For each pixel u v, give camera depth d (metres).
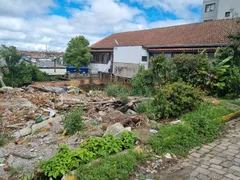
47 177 3.10
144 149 3.80
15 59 19.73
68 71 24.45
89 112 7.55
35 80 21.12
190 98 6.31
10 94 10.45
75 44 26.25
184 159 3.67
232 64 9.94
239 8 23.42
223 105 6.86
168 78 9.97
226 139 4.54
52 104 8.74
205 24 19.48
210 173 3.21
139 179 3.05
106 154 3.41
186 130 4.45
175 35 20.08
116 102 8.98
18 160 4.15
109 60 24.75
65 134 5.47
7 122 6.67
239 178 3.07
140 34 25.27
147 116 6.28
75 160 3.20
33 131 5.88
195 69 9.38
